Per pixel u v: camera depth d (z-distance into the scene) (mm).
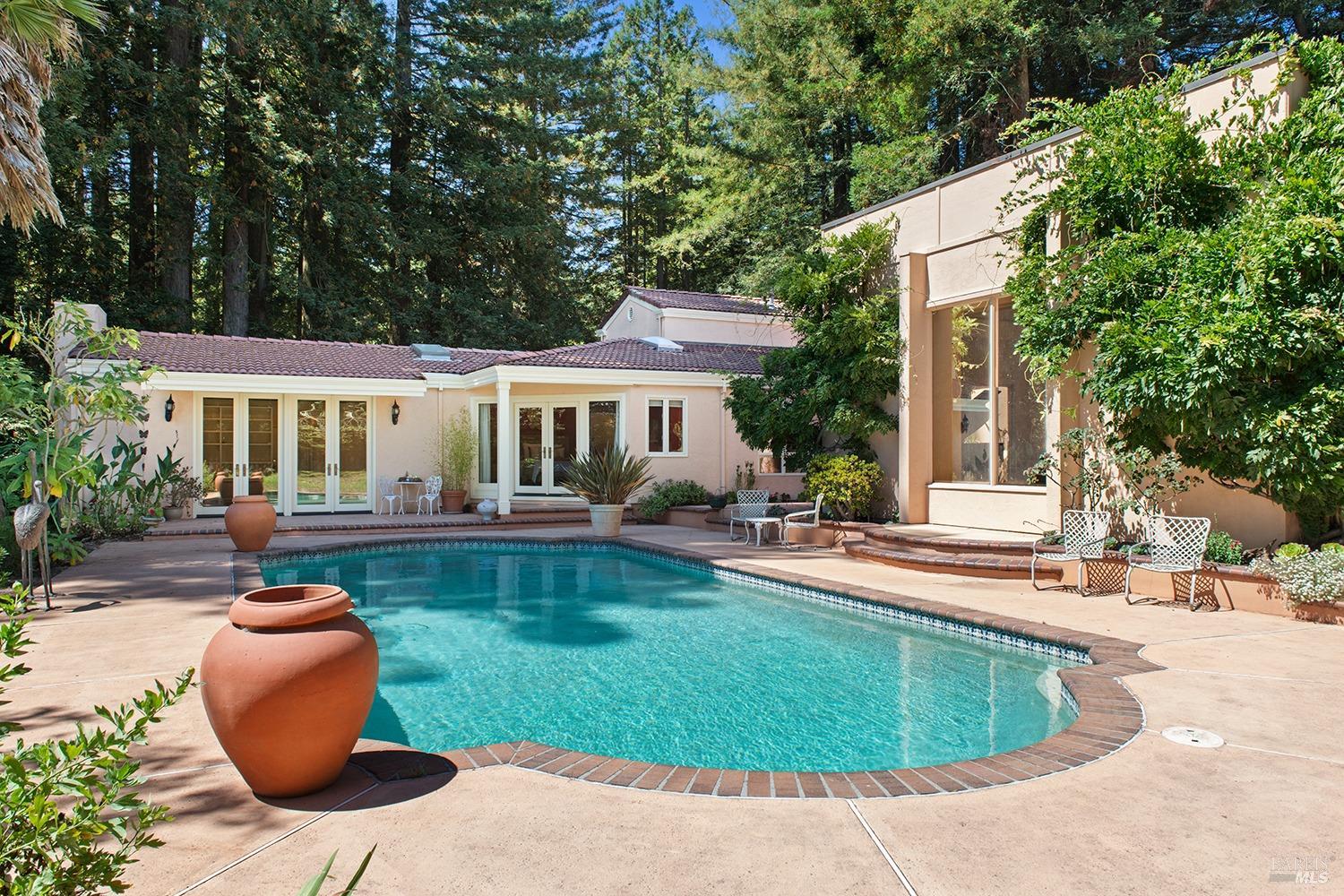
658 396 21438
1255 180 9766
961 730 6273
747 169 32438
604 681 7551
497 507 20328
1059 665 7844
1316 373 8602
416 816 3971
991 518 13484
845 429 15547
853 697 7094
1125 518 11148
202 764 4570
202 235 30859
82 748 2283
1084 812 4086
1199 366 8812
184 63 26406
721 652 8609
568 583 12875
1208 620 8633
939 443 15094
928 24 24531
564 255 39875
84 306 17656
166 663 6590
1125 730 5242
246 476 19656
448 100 32406
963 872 3473
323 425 20625
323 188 29156
